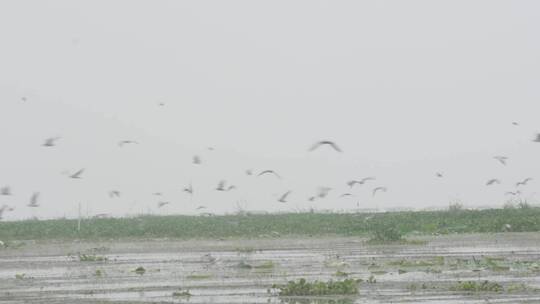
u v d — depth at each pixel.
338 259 42.62
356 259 42.56
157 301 28.56
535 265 37.81
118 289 32.22
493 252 45.06
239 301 28.34
